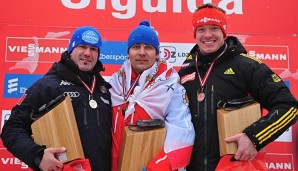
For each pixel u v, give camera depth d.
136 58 2.53
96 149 2.26
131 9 3.34
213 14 2.45
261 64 2.38
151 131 2.30
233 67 2.39
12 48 3.22
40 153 2.07
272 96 2.25
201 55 2.50
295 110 2.20
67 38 3.28
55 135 2.13
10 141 2.16
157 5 3.35
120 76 2.63
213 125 2.30
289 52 3.30
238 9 3.36
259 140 2.10
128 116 2.42
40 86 2.32
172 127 2.33
